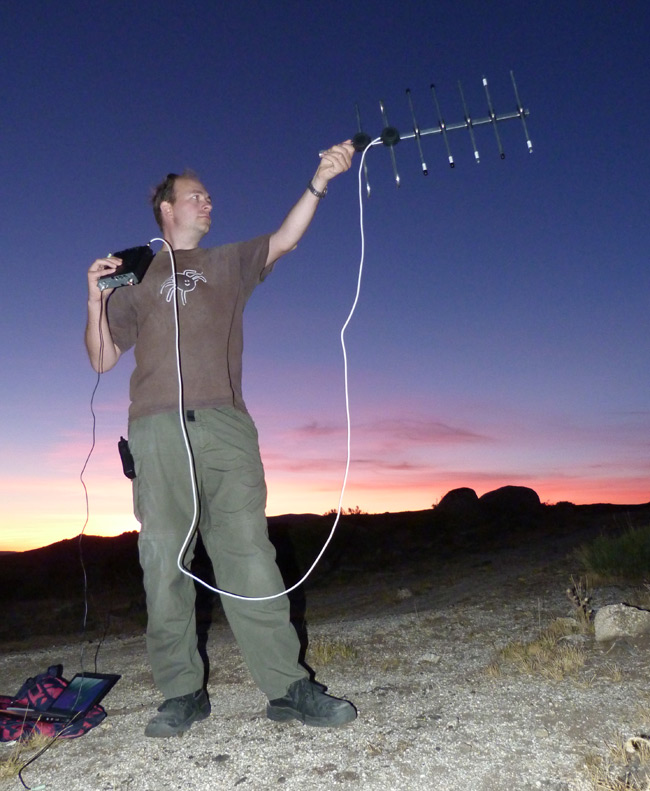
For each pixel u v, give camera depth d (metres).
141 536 3.27
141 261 3.20
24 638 10.84
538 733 2.86
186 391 3.24
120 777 2.82
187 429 3.20
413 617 5.73
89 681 4.02
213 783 2.68
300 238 3.46
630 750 2.58
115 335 3.45
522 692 3.36
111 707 3.84
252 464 3.30
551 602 5.85
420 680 3.78
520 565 10.18
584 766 2.52
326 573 14.50
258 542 3.26
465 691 3.47
